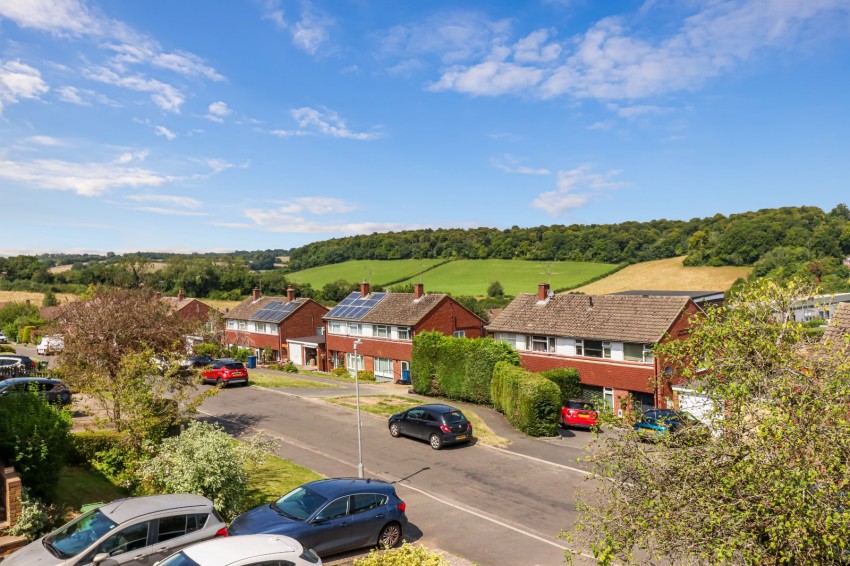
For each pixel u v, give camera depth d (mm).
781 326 8734
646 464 8859
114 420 18969
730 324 9016
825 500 7074
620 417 10078
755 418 8172
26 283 104688
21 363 34594
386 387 44562
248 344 68188
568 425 29797
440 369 38469
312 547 12898
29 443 13484
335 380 48312
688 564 8555
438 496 18922
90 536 10672
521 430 28641
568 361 38375
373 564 9781
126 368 18859
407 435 26344
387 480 20406
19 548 11875
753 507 7715
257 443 17109
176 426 21422
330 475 20234
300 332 64375
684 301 35969
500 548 14789
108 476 17859
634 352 35062
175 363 20781
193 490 14336
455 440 24953
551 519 16969
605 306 39031
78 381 22188
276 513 13461
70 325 23672
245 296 108625
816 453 7492
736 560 7824
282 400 34656
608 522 8867
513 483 20406
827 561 7227
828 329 16391
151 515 11156
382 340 51438
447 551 14555
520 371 31625
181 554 9445
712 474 8250
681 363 10586
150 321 24172
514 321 42531
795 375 8234
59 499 14508
